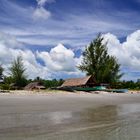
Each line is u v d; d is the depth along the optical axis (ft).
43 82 241.35
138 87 266.16
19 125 37.86
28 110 58.08
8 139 29.53
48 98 96.32
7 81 207.00
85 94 138.82
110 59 220.84
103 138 30.42
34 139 29.73
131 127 37.99
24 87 208.74
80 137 30.83
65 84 212.84
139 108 72.02
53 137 30.76
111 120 45.80
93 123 41.91
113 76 222.07
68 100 94.68
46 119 44.96
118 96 140.87
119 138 30.55
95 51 219.20
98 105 82.17
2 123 39.19
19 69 209.15
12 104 69.15
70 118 47.50
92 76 194.80
